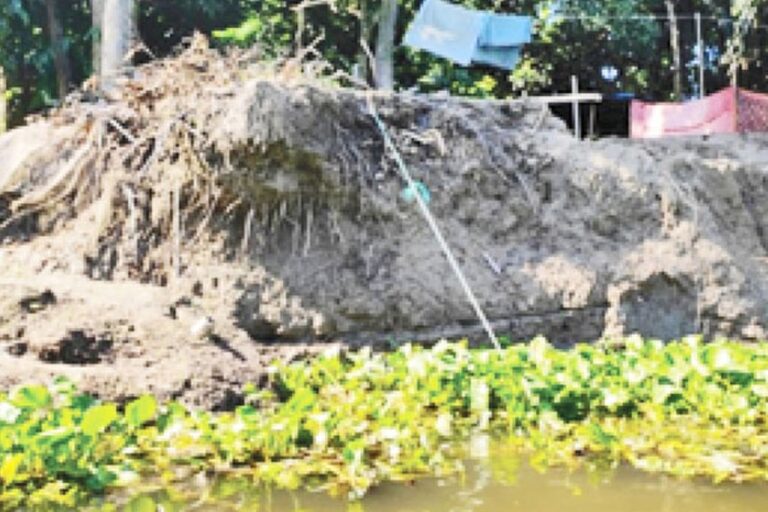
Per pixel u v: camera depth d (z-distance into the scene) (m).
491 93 23.27
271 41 19.08
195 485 4.34
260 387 5.90
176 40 21.05
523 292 7.66
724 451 5.01
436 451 4.97
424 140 7.88
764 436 5.33
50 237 7.81
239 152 6.79
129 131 7.77
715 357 6.45
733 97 14.02
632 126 15.48
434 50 16.12
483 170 7.96
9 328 6.11
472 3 22.05
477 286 7.58
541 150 8.34
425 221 7.62
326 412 5.16
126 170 7.54
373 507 4.02
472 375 6.19
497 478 4.49
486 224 7.90
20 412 4.59
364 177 7.41
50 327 6.07
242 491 4.25
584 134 16.69
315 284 7.07
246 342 6.35
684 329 7.98
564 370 6.16
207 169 6.98
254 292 6.99
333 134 7.31
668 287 7.99
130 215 7.42
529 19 16.28
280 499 4.13
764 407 5.89
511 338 7.59
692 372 6.20
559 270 7.81
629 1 22.83
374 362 6.49
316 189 7.18
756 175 9.34
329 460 4.65
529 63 23.61
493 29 16.06
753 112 14.12
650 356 6.77
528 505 4.07
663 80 25.17
